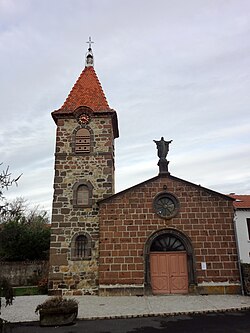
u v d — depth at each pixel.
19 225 26.22
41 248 26.28
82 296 16.95
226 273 16.98
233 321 11.26
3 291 9.59
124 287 16.94
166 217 18.06
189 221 17.97
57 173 19.89
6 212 10.68
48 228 28.95
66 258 18.08
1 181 9.70
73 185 19.62
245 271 16.61
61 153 20.31
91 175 19.88
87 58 24.59
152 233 17.83
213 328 10.37
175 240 17.97
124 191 18.66
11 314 13.02
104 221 18.19
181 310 13.03
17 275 23.77
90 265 17.92
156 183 18.73
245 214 27.41
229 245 17.44
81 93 22.36
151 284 17.11
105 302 15.11
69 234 18.55
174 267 17.45
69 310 11.57
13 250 25.17
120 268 17.28
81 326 11.10
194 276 17.00
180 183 18.69
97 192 19.50
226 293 16.66
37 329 10.82
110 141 20.58
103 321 11.75
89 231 18.58
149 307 13.78
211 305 13.90
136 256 17.47
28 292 19.39
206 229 17.78
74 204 19.11
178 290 17.06
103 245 17.73
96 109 21.27
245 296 16.02
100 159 20.19
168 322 11.37
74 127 20.91
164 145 19.91
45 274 23.77
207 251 17.39
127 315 12.41
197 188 18.53
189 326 10.73
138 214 18.22
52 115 21.12
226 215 17.98
